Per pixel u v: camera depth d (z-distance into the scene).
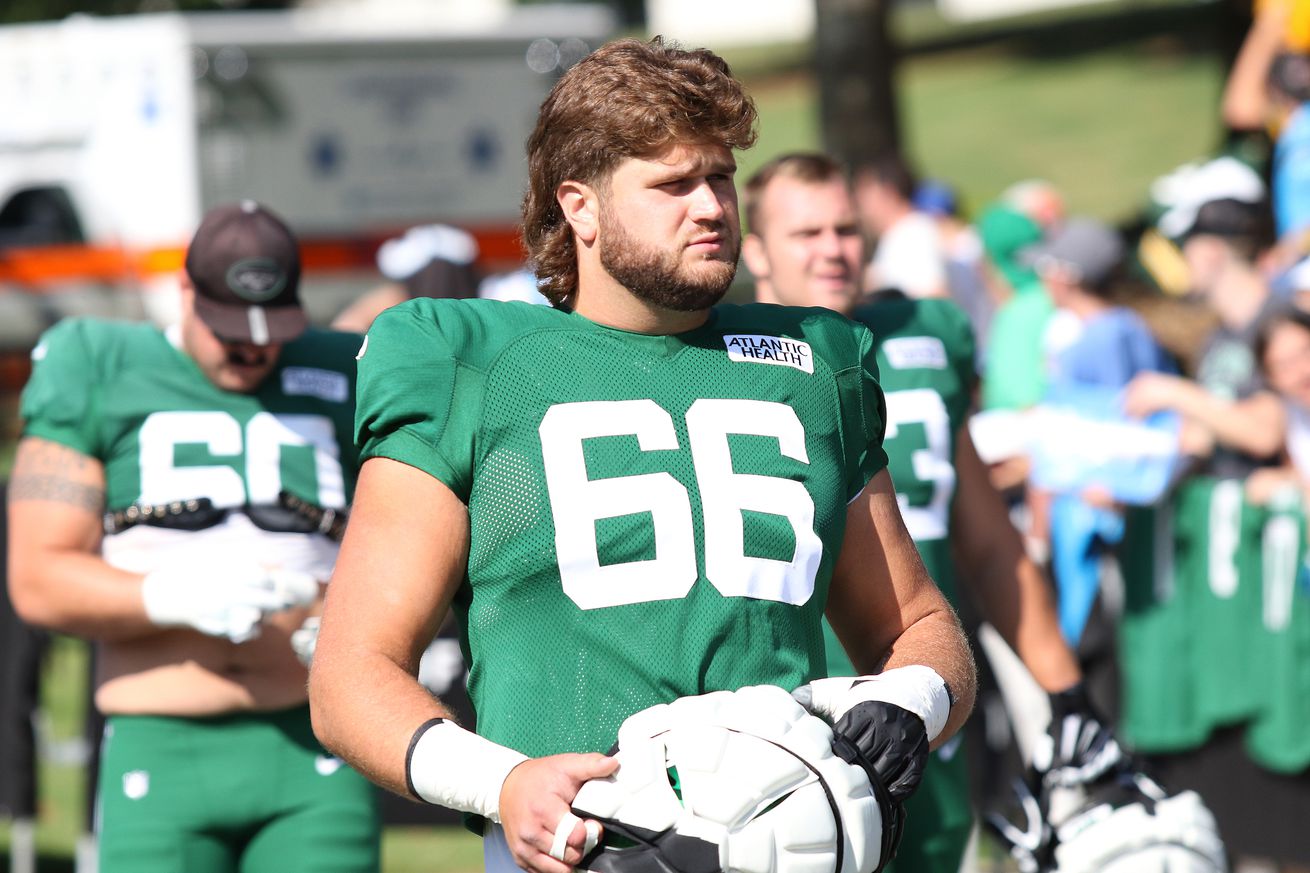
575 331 8.50
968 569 13.73
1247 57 34.50
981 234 29.64
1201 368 21.67
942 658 8.82
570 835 7.44
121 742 13.41
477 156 43.38
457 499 8.27
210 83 41.34
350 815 13.62
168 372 13.65
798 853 7.68
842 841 7.79
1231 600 20.00
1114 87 89.38
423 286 22.45
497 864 8.43
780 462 8.46
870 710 8.15
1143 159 77.94
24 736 19.81
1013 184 77.75
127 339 13.74
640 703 8.09
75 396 13.41
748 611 8.23
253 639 13.33
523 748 8.12
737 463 8.37
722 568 8.21
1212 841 11.56
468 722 18.09
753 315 8.98
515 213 43.53
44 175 42.34
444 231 23.56
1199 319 31.38
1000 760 19.95
